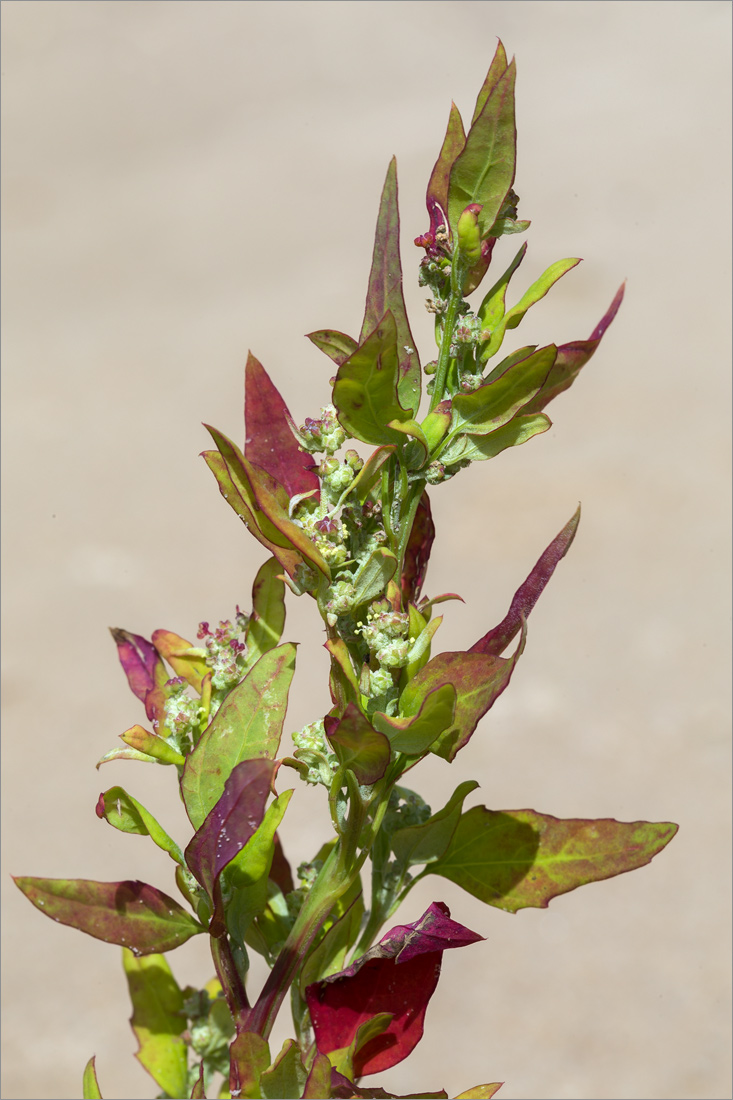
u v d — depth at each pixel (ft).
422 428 1.33
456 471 1.33
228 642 1.38
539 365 1.31
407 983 1.34
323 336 1.34
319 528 1.31
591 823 1.36
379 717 1.29
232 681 1.38
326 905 1.33
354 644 1.34
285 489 1.37
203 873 1.30
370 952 1.32
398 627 1.30
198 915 1.36
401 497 1.33
